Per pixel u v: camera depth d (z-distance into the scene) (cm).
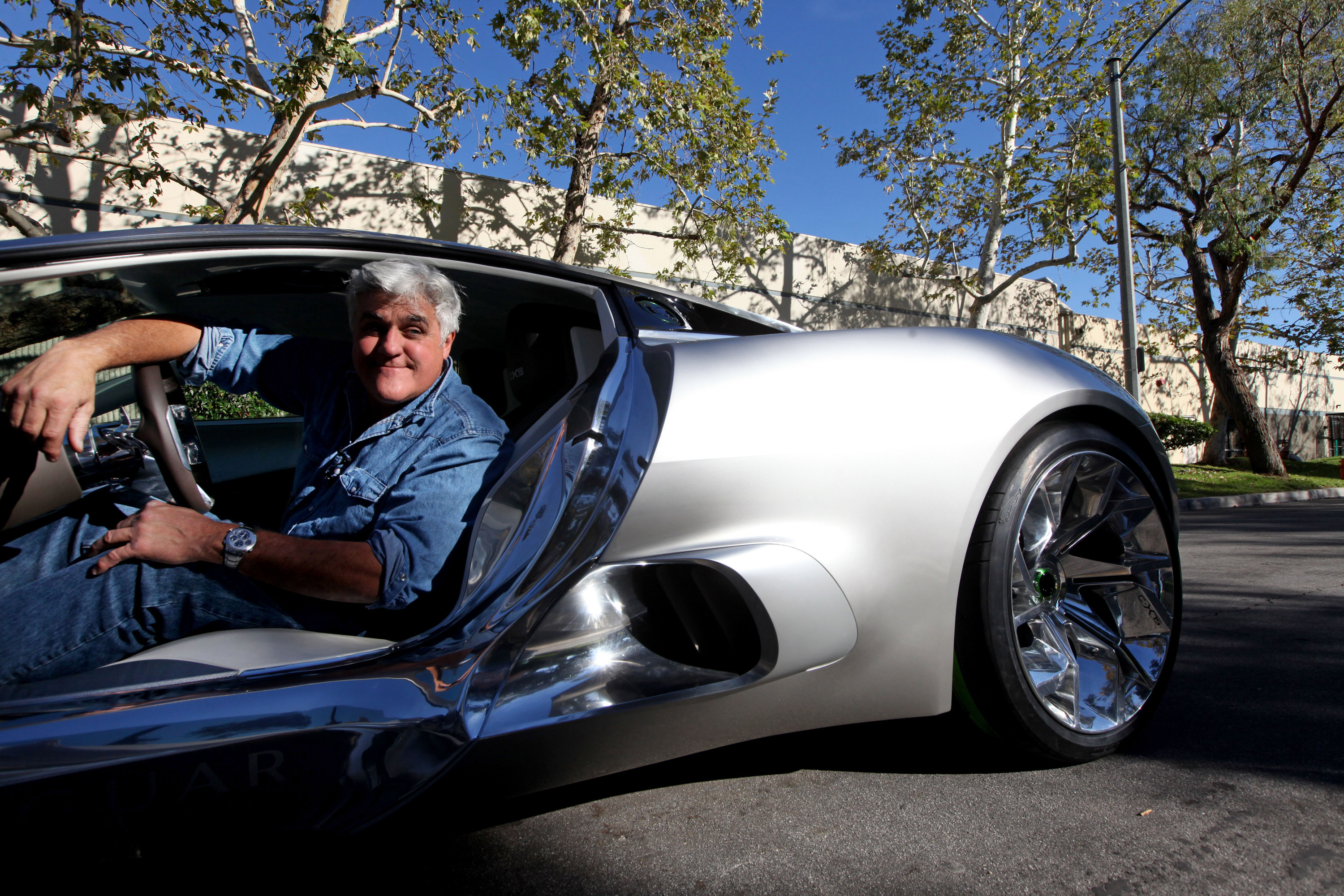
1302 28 1345
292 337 157
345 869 113
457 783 100
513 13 746
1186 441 1750
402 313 134
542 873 114
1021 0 1145
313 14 704
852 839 122
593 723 107
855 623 123
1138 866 113
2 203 653
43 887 81
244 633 116
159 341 138
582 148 856
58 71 623
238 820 89
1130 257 1069
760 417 124
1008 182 1188
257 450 199
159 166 690
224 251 125
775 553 118
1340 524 709
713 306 173
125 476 138
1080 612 158
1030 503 139
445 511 129
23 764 83
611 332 147
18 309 120
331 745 94
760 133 881
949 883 109
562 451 123
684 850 120
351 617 129
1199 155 1452
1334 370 2545
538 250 1033
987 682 136
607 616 112
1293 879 109
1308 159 1407
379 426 137
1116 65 1082
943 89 1223
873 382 133
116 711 91
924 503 127
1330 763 150
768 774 146
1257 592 349
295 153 883
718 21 830
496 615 107
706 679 115
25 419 115
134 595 118
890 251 1320
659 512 114
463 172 982
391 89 747
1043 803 133
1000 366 142
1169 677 164
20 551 122
